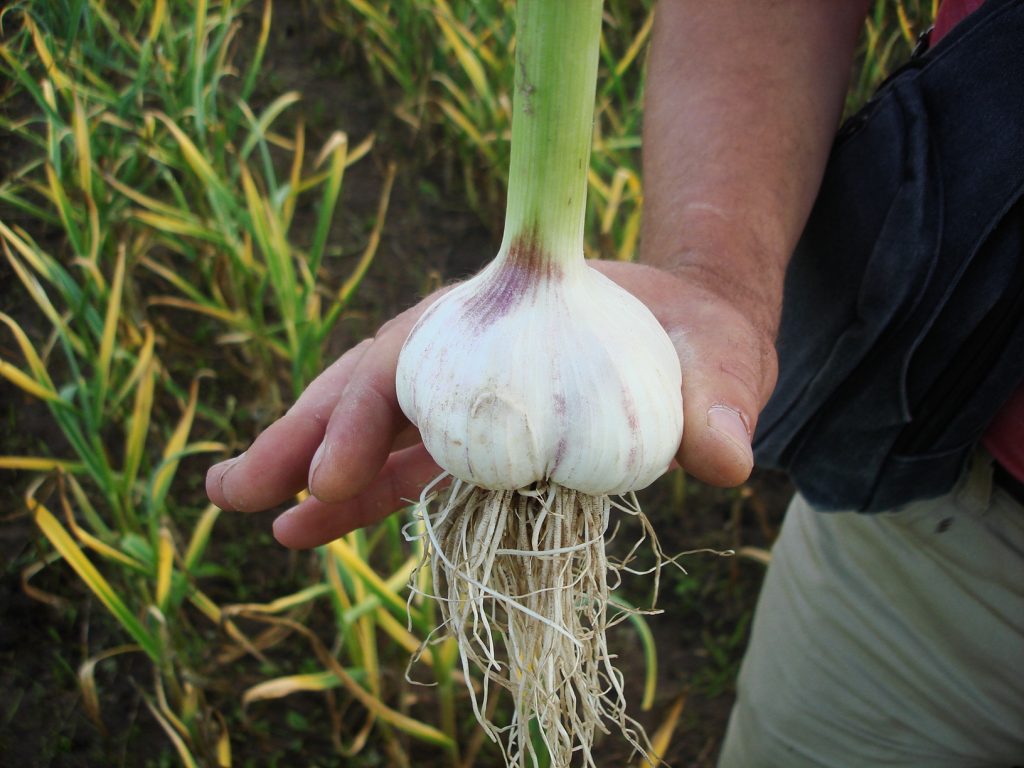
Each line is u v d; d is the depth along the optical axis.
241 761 0.54
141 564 0.50
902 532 0.34
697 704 0.58
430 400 0.22
